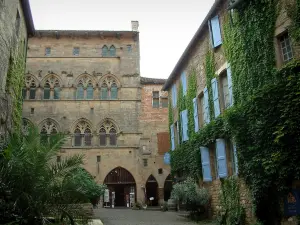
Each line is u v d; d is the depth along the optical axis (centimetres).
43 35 3919
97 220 1652
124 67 3906
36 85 3756
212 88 1880
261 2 1388
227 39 1686
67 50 3912
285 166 1136
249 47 1453
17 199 1026
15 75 1884
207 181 1905
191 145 2198
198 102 2184
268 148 1233
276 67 1295
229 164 1662
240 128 1421
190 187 1906
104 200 3506
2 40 1541
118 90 3831
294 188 1163
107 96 3812
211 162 1897
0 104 1560
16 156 1116
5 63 1609
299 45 1184
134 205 3238
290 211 1184
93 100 3756
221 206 1716
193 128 2245
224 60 1769
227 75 1658
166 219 2005
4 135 1628
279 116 1183
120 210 2964
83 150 3603
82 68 3866
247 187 1434
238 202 1516
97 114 3725
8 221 987
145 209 3130
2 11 1520
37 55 3853
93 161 3581
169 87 3045
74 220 1162
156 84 3947
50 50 3900
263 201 1304
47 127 3638
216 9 1830
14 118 1878
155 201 3791
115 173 3616
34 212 1048
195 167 2097
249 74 1433
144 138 3738
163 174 3638
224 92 1806
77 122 3684
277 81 1247
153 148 3722
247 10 1488
